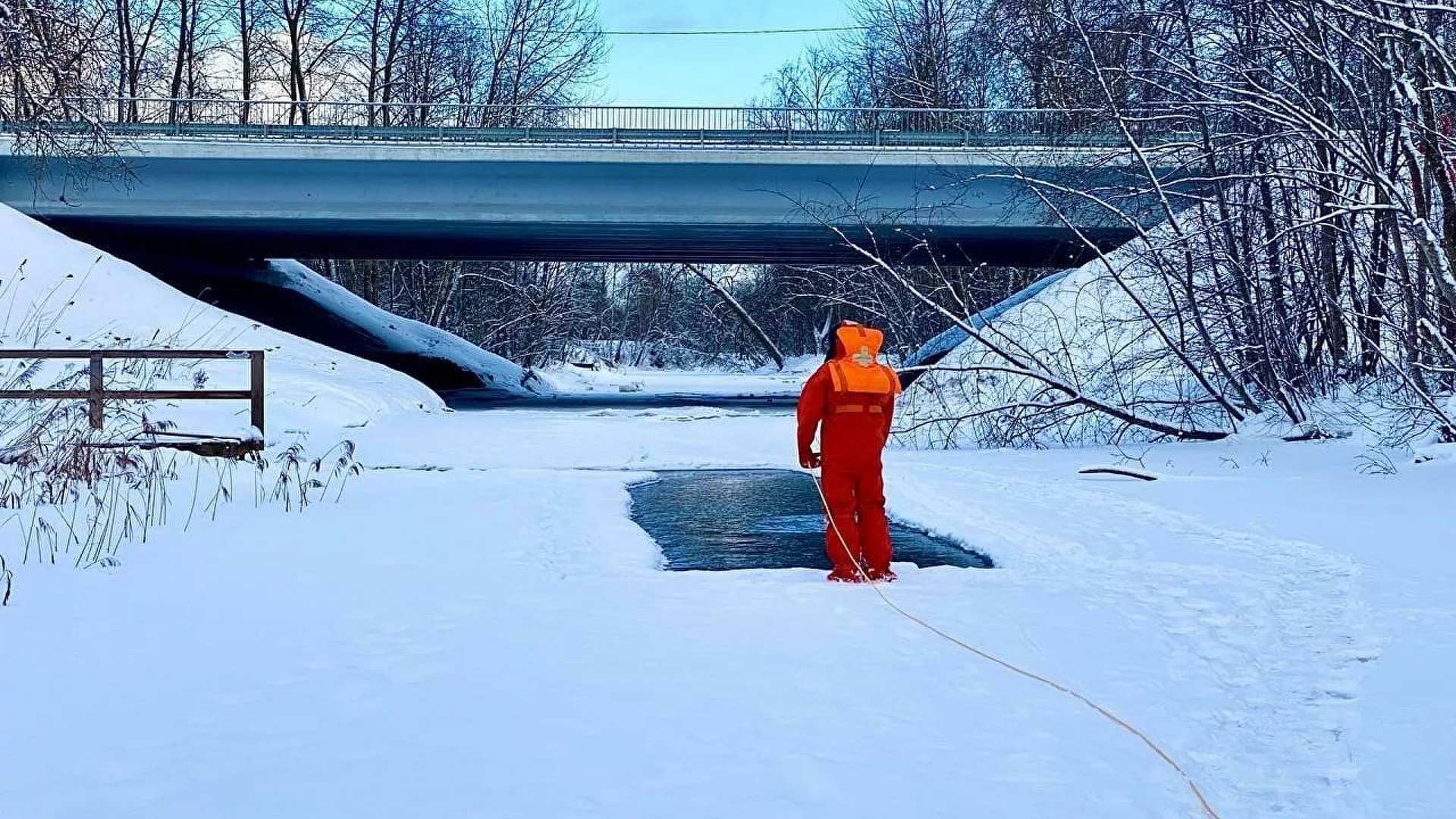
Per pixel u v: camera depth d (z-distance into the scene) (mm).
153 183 32250
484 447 18203
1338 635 5957
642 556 8578
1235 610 6660
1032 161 26016
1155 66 18031
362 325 44250
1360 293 19000
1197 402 18781
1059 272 36125
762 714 4625
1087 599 7027
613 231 33938
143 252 38250
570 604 6809
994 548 9141
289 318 40750
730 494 13141
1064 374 19156
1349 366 19609
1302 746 4289
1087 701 4824
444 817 3553
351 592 7086
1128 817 3600
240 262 43594
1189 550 8805
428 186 32156
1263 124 17266
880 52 50531
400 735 4340
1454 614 6348
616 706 4727
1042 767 4035
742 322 94938
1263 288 18797
